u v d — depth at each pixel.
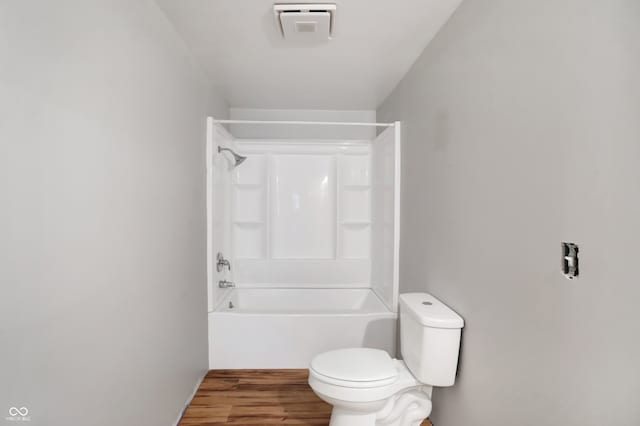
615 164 0.93
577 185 1.06
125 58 1.52
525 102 1.32
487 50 1.59
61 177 1.11
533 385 1.27
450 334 1.83
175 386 2.17
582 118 1.04
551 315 1.18
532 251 1.28
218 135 3.20
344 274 4.05
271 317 2.96
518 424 1.36
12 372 0.93
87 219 1.25
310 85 3.22
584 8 1.03
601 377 0.98
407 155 2.84
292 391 2.62
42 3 1.03
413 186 2.68
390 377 1.88
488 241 1.59
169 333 2.05
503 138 1.47
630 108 0.88
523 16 1.32
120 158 1.48
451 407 1.98
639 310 0.86
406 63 2.69
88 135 1.25
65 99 1.13
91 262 1.27
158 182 1.88
